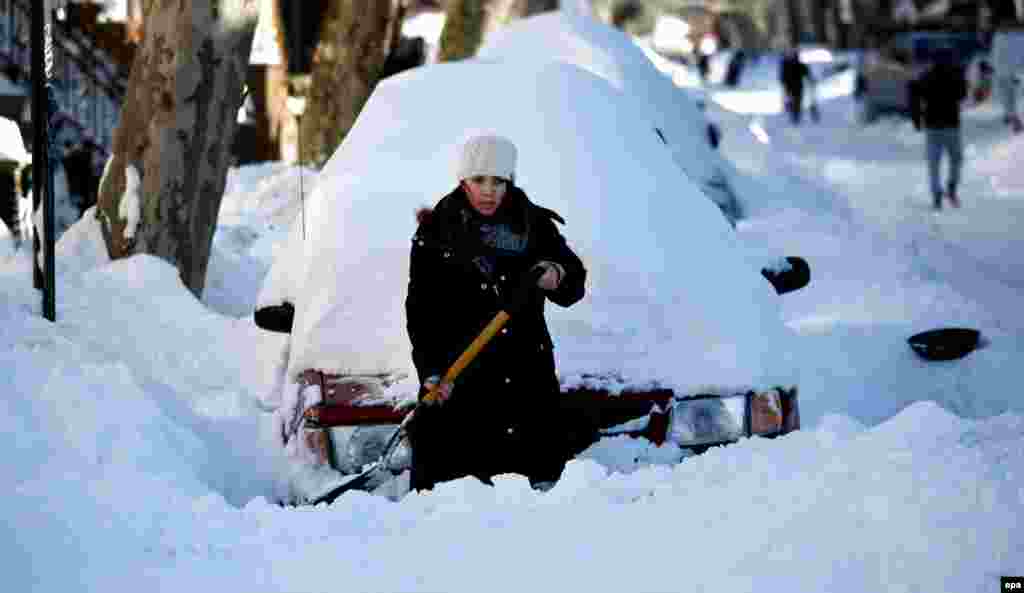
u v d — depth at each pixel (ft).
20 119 145.48
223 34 91.35
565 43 121.08
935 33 343.46
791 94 341.62
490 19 198.80
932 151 183.73
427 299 53.42
